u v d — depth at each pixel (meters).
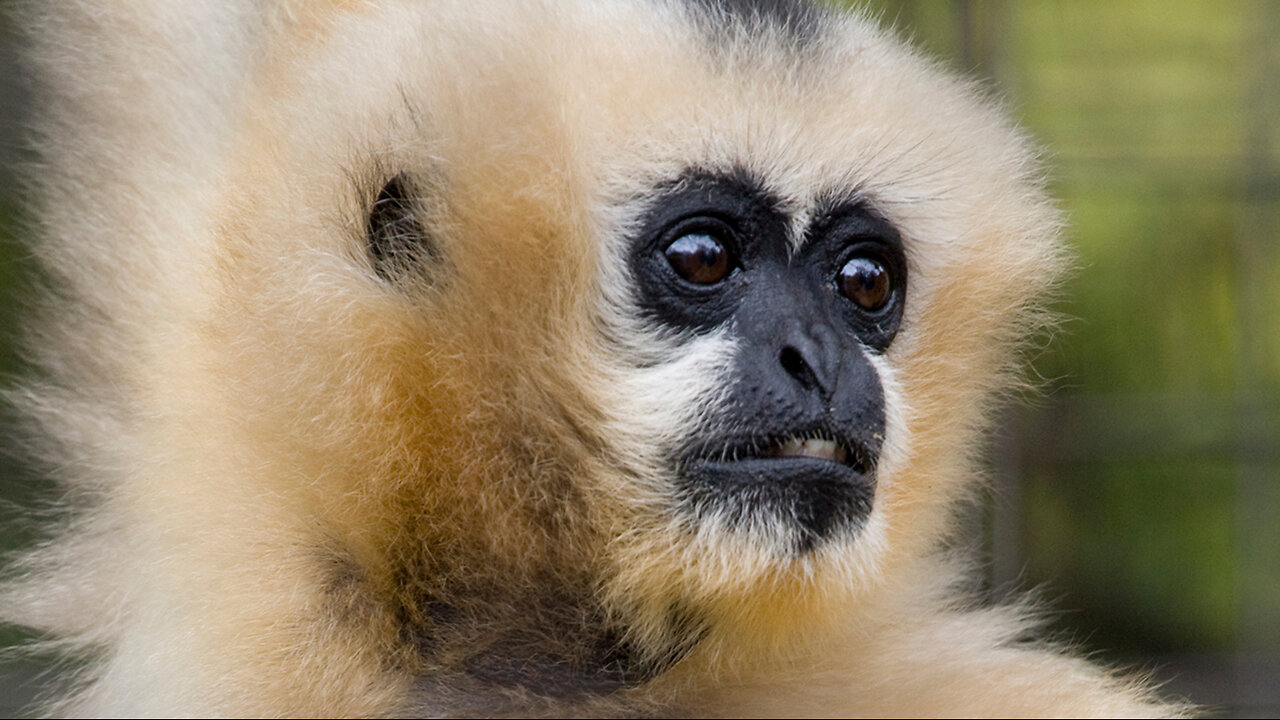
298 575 1.46
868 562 1.48
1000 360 1.54
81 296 1.53
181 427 1.48
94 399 1.52
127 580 1.49
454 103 1.47
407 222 1.48
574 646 1.48
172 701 1.46
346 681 1.46
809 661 1.50
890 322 1.50
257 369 1.47
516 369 1.47
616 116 1.48
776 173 1.48
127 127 1.53
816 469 1.47
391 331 1.47
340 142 1.48
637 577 1.47
